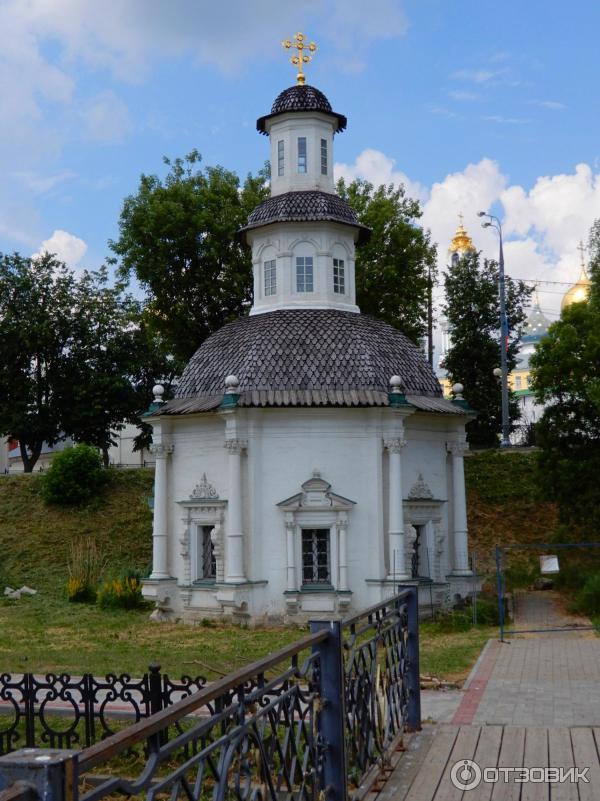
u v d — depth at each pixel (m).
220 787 5.98
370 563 27.28
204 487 28.56
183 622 28.33
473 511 40.47
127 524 41.09
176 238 45.34
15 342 52.41
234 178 47.88
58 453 43.75
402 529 27.31
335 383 27.78
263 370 28.02
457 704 13.89
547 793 9.26
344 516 27.33
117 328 54.94
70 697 13.17
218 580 27.75
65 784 3.96
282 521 27.47
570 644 20.72
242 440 27.45
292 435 27.73
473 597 26.67
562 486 32.34
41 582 35.94
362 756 9.49
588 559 35.00
